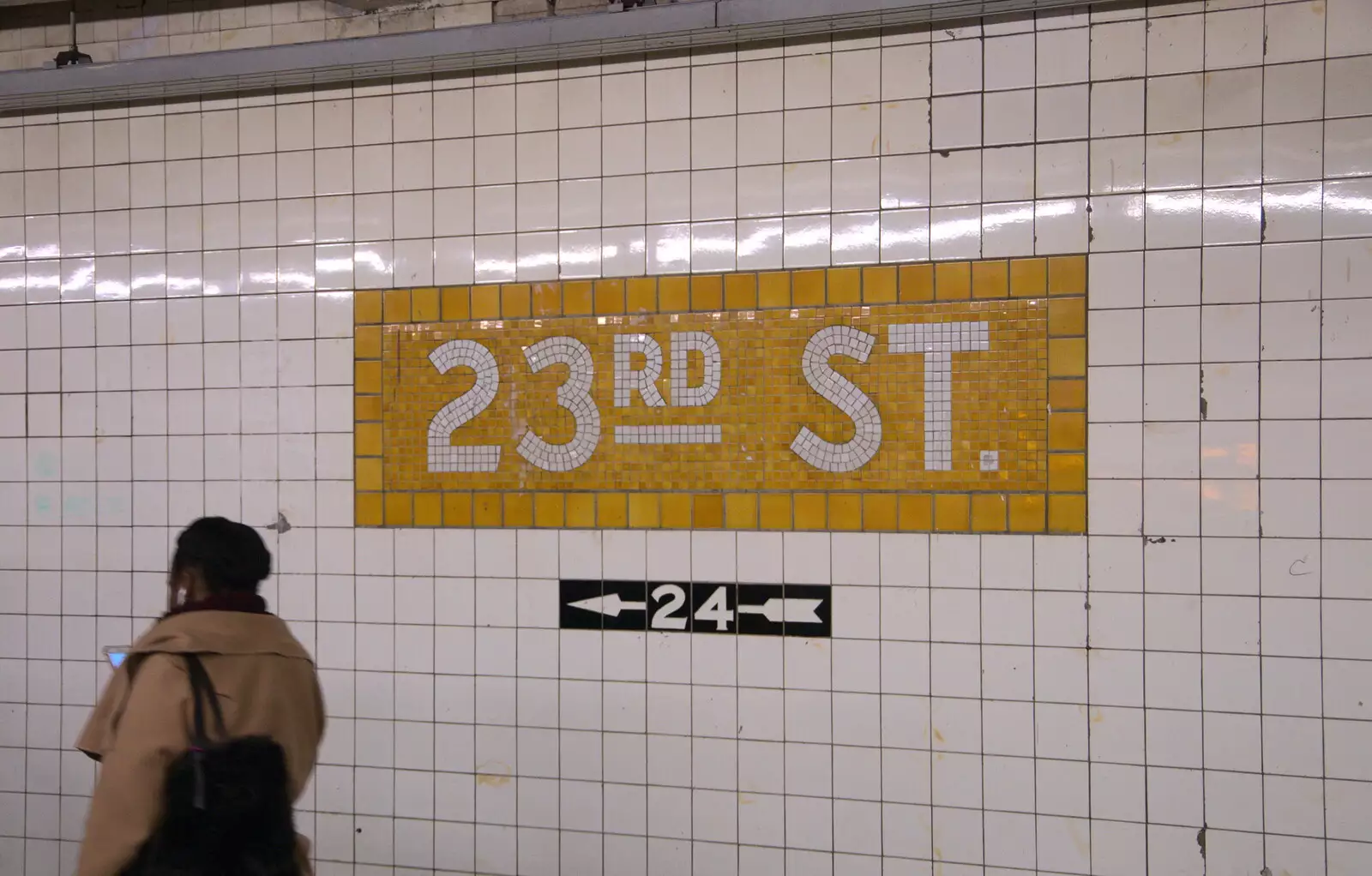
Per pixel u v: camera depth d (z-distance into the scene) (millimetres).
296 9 3287
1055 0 2617
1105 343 2658
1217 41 2602
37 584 3320
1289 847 2523
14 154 3361
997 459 2713
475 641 3021
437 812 3039
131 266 3275
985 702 2703
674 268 2922
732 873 2846
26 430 3336
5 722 3326
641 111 2943
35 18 3441
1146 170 2643
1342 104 2529
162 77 3061
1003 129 2727
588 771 2943
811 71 2838
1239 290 2582
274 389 3172
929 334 2764
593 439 2959
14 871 3309
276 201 3182
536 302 3008
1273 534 2547
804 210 2846
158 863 1638
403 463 3082
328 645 3119
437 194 3078
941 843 2723
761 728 2834
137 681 1783
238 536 1958
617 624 2928
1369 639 2482
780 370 2850
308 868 1884
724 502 2873
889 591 2764
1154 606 2613
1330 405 2520
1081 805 2645
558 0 3107
